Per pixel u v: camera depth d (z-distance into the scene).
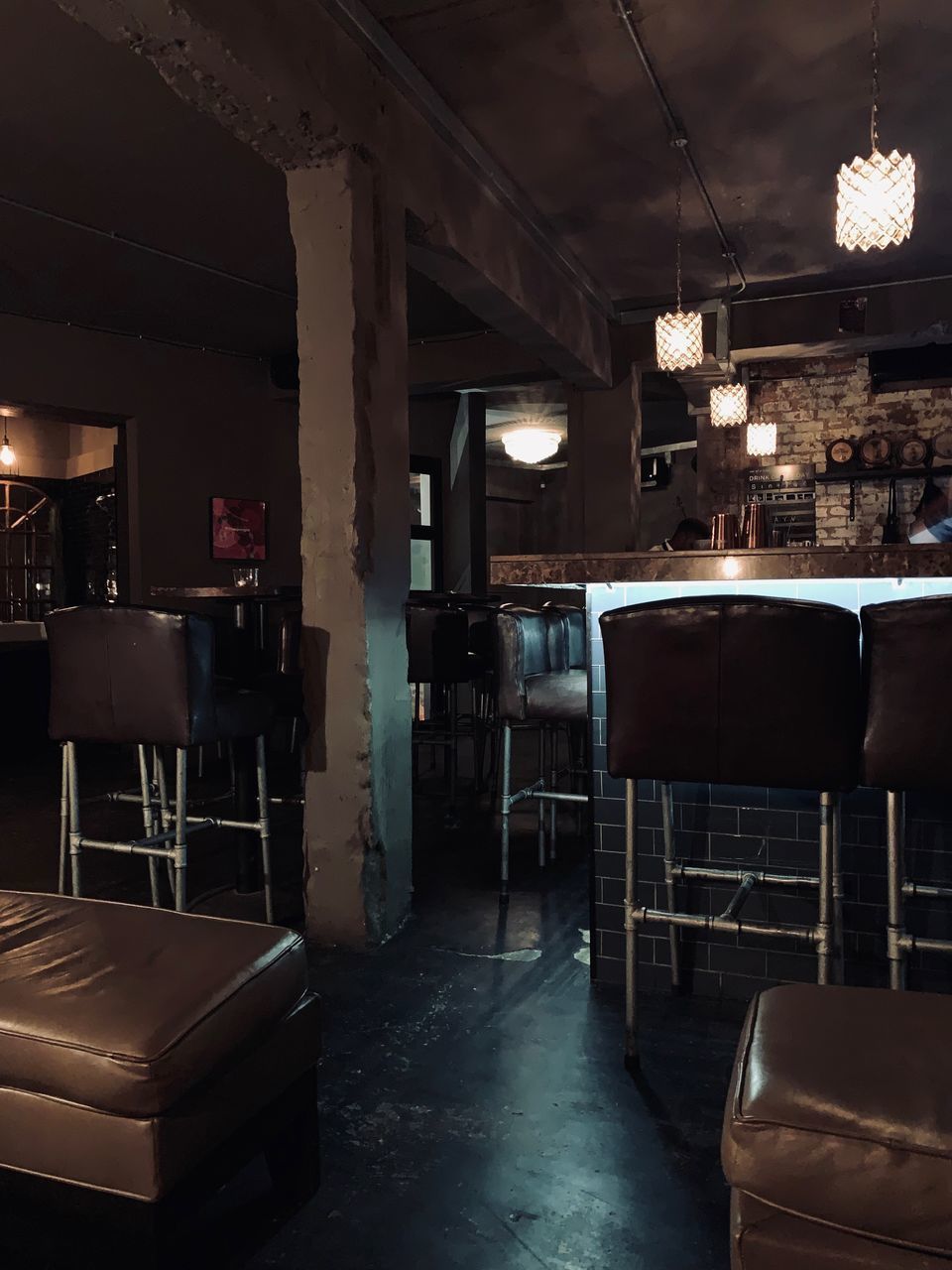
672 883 2.38
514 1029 2.29
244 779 3.39
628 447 6.59
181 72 2.50
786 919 2.37
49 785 5.47
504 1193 1.64
